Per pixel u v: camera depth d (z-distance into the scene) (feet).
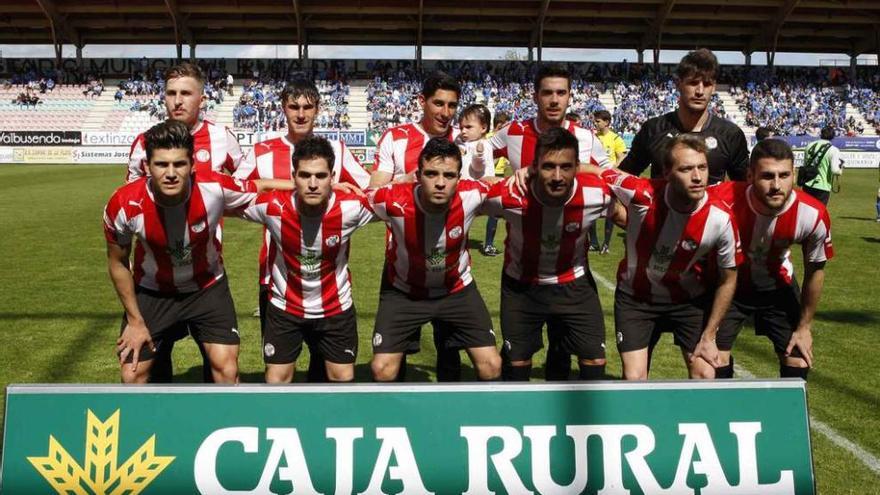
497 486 9.87
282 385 9.91
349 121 124.98
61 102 123.75
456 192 13.08
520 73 132.57
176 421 9.84
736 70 135.44
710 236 12.55
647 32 129.59
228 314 13.55
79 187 65.46
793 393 10.22
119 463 9.77
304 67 129.70
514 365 14.34
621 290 14.08
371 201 13.24
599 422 10.00
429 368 17.81
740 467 10.03
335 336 13.93
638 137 15.66
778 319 14.32
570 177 12.19
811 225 13.03
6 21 122.52
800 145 104.83
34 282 26.55
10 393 9.81
